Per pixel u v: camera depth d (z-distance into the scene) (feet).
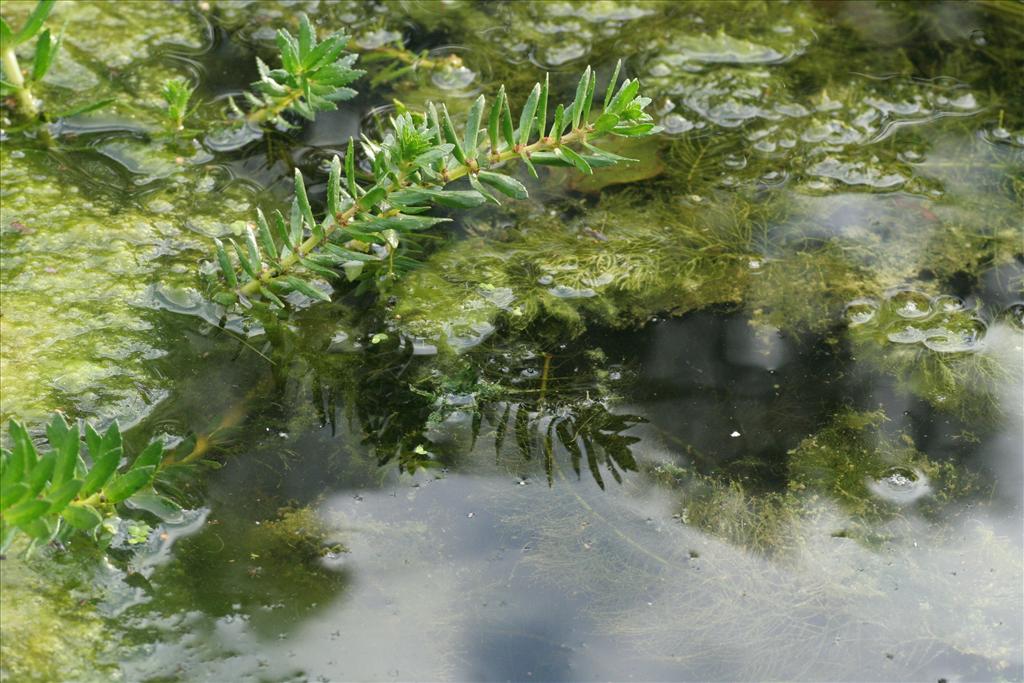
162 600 6.83
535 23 12.49
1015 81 11.84
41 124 10.43
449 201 8.06
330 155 10.48
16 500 6.13
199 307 8.85
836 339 9.00
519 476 7.86
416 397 8.38
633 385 8.57
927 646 6.91
